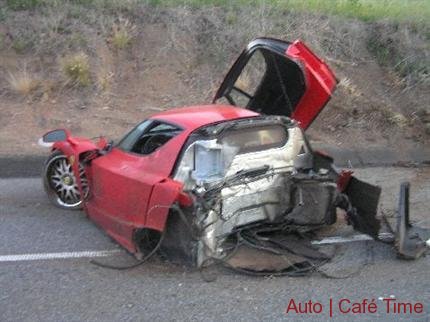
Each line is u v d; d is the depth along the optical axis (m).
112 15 13.40
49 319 5.01
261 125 6.39
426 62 12.86
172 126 6.42
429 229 7.10
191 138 6.07
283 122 6.57
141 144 6.73
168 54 12.74
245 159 6.24
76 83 11.84
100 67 12.28
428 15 14.54
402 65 12.80
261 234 6.66
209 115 6.51
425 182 9.23
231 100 8.77
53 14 13.12
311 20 13.64
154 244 6.34
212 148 6.02
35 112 11.23
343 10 14.36
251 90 11.84
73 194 7.88
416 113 11.77
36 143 10.29
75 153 7.19
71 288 5.62
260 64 12.39
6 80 11.90
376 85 12.42
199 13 13.64
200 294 5.48
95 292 5.54
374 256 6.36
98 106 11.55
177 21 13.34
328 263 6.17
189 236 5.86
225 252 6.23
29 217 7.63
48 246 6.68
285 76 8.07
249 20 13.52
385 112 11.66
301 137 6.75
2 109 11.23
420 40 13.47
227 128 6.12
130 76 12.29
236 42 13.01
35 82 11.72
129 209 6.21
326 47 13.05
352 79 12.44
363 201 6.64
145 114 11.43
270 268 5.97
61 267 6.11
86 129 10.83
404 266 6.09
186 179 6.01
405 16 14.34
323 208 6.51
